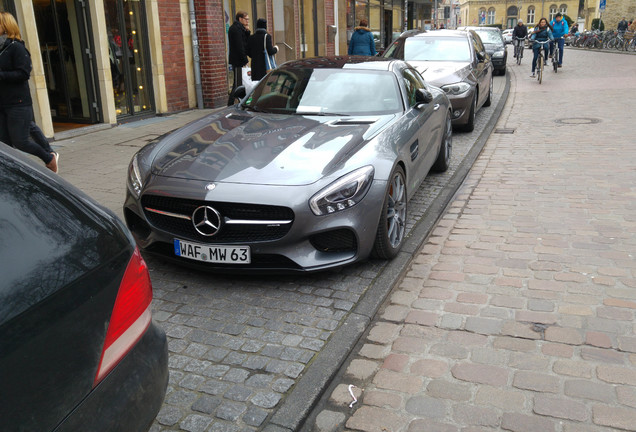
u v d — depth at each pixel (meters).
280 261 3.71
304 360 2.97
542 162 7.10
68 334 1.46
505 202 5.55
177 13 11.14
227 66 12.46
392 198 4.16
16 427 1.28
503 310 3.44
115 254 1.70
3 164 1.64
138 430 1.63
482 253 4.32
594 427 2.43
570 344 3.06
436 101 6.14
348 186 3.69
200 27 11.55
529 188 5.99
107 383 1.56
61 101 10.01
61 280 1.49
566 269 3.96
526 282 3.79
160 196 3.79
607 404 2.57
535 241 4.50
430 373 2.86
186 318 3.43
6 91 5.84
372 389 2.77
